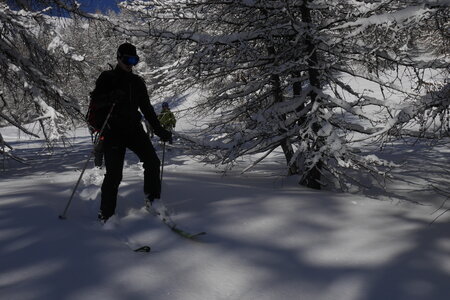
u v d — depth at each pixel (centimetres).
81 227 305
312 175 609
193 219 339
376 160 529
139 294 215
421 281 243
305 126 569
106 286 219
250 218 345
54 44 803
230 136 628
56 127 760
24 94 810
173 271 246
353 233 322
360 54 573
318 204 393
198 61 595
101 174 597
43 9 834
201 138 631
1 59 762
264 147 619
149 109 365
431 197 527
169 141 383
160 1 620
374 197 477
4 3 839
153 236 302
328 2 577
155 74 635
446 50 555
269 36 602
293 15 581
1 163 917
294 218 349
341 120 593
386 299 225
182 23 650
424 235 315
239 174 746
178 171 728
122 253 263
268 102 693
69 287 214
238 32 634
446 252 282
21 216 318
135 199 397
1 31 787
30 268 232
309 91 589
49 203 364
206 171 775
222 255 275
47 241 270
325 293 231
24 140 1845
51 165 863
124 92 334
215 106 688
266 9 606
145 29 617
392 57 564
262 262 268
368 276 250
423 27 512
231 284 238
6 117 800
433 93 457
